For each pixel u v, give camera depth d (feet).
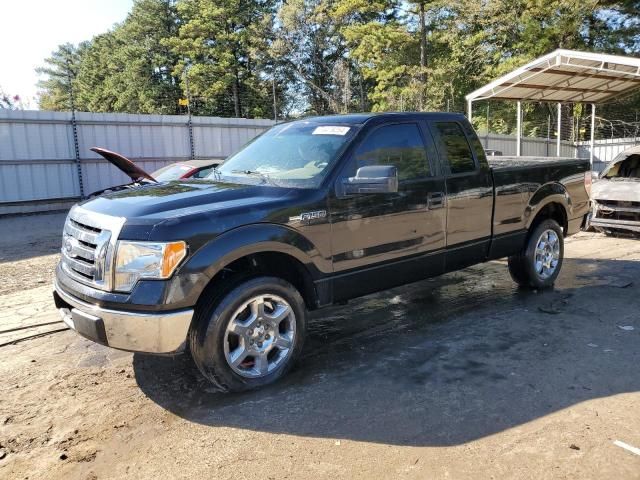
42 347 15.16
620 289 19.83
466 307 18.03
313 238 12.62
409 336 15.38
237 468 9.11
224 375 11.48
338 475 8.82
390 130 14.64
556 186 19.60
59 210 54.60
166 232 10.64
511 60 93.71
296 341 12.68
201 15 146.61
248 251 11.50
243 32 140.56
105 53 197.06
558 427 10.12
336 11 122.52
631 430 9.98
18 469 9.29
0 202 51.13
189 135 63.26
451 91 105.91
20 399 11.91
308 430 10.27
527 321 16.34
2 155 50.80
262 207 11.91
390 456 9.32
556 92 51.01
